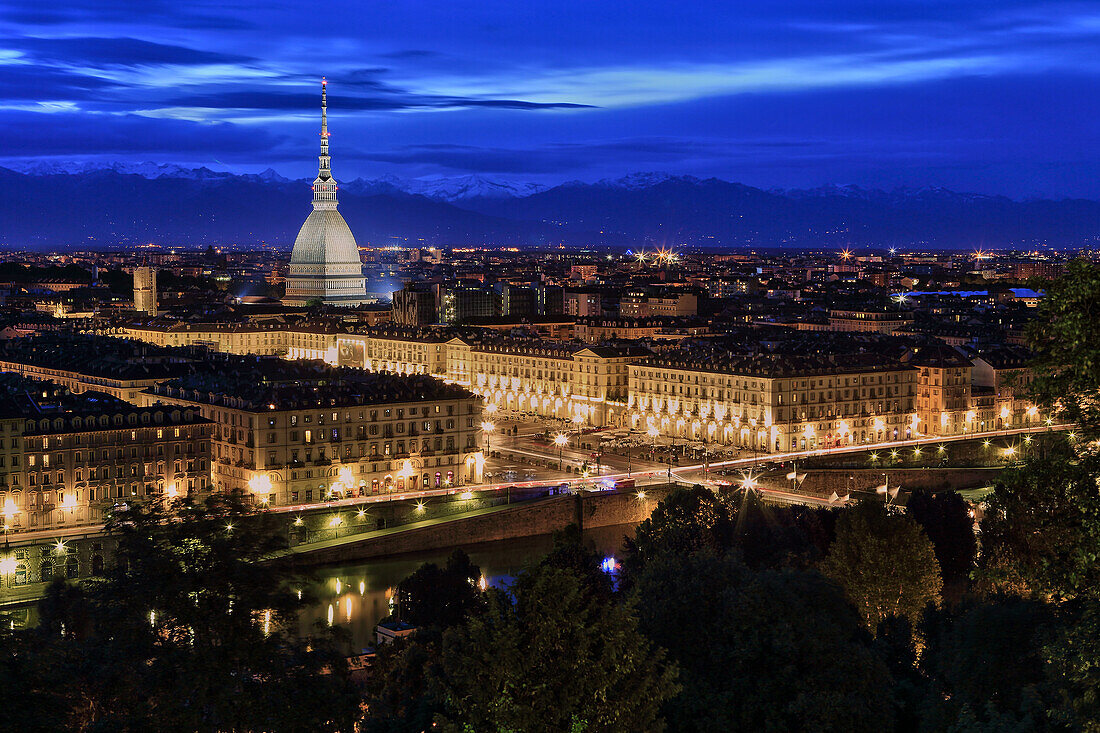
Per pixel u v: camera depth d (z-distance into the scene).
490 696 141.12
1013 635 189.38
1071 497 149.25
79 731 152.12
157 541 163.00
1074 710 143.25
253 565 162.38
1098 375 142.75
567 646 141.88
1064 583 151.00
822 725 181.00
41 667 149.25
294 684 155.12
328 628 174.12
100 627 158.12
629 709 142.25
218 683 151.38
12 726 141.50
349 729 160.88
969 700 186.38
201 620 155.75
